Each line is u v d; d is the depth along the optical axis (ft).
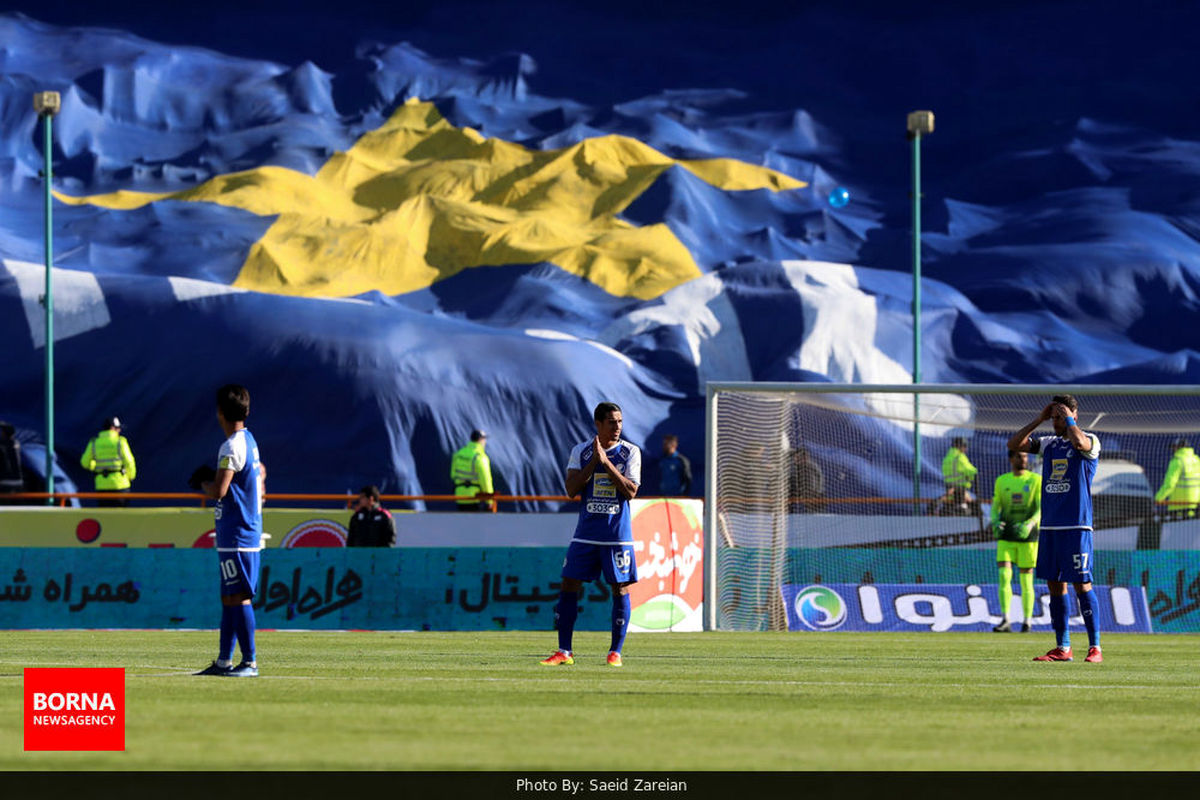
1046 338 466.70
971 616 194.29
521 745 65.05
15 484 308.60
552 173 542.57
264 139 569.64
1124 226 513.86
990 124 593.42
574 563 116.88
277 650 140.26
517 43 632.38
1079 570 128.26
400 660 124.26
